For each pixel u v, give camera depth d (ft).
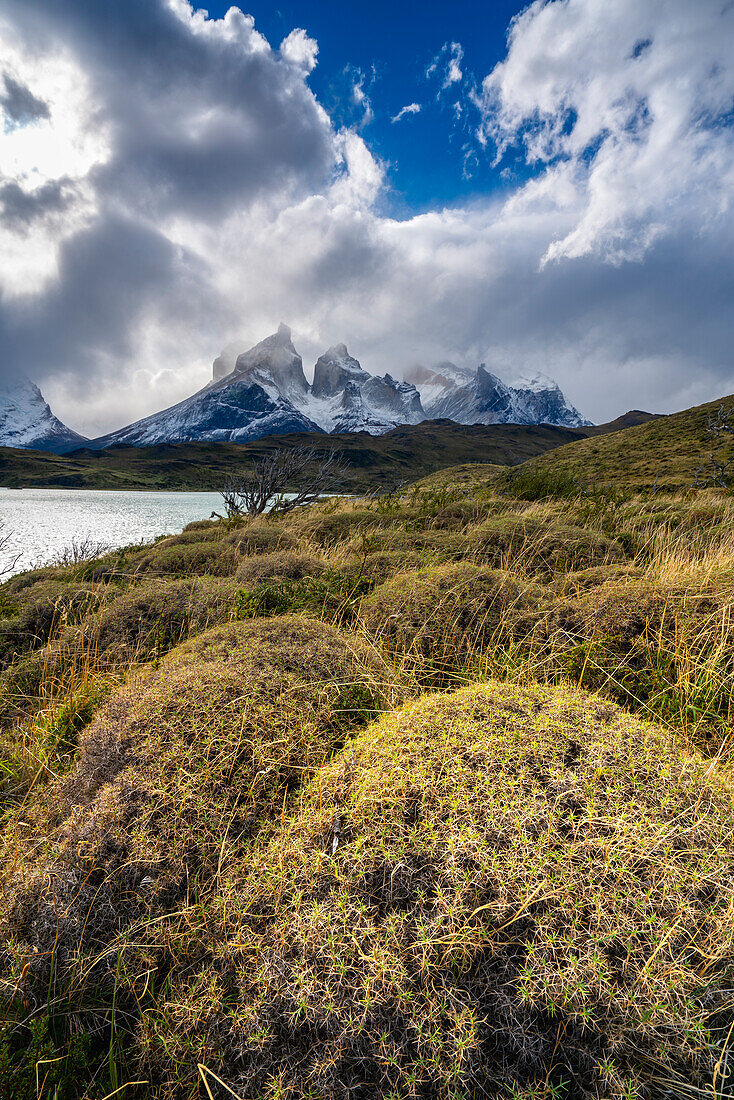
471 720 6.70
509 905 4.48
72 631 15.87
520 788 5.43
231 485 49.73
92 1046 5.32
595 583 16.69
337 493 54.03
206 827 6.16
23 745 10.89
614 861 4.75
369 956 4.35
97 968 5.61
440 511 33.35
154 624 15.58
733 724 9.34
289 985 4.52
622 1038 4.08
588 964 4.18
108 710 8.62
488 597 14.29
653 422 148.97
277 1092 4.17
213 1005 4.85
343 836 5.49
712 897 4.68
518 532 22.59
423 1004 4.22
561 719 6.59
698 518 29.25
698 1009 4.22
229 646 10.70
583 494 39.42
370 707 9.36
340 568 20.12
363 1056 4.15
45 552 71.00
